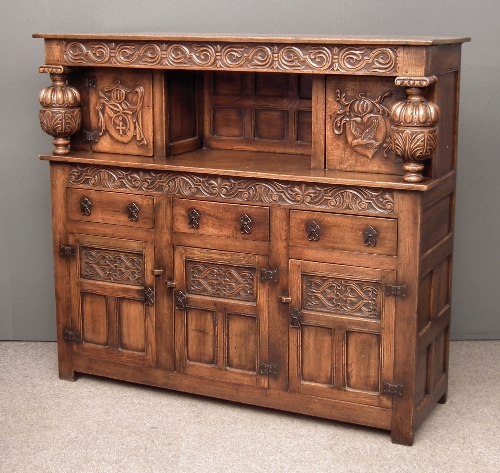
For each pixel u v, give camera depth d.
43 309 4.27
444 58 3.13
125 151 3.61
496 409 3.52
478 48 3.93
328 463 3.11
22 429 3.34
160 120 3.53
